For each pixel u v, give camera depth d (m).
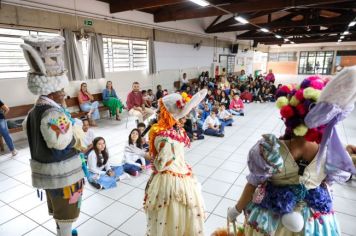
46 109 1.43
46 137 1.40
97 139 2.98
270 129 5.48
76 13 5.39
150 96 6.98
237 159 3.75
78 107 5.75
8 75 4.54
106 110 6.54
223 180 3.04
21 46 1.37
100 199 2.60
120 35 6.55
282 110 0.98
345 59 14.12
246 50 14.50
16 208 2.46
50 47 1.43
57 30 5.10
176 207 1.56
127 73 7.00
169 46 8.46
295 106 0.97
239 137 4.91
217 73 11.88
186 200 1.57
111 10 6.08
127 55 6.99
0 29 4.32
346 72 0.85
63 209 1.59
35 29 4.73
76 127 1.61
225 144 4.48
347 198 2.61
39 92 1.43
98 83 6.26
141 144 3.39
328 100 0.89
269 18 8.21
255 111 7.61
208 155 3.92
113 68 6.66
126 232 2.09
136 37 7.05
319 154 0.96
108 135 4.96
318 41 12.83
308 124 0.92
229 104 7.41
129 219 2.27
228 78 11.25
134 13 6.84
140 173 3.22
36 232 2.11
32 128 1.48
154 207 1.59
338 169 0.97
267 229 1.03
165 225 1.57
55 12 5.00
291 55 15.91
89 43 5.77
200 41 10.19
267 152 0.98
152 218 1.61
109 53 6.46
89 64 5.88
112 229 2.13
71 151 1.57
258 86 9.68
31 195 2.71
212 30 10.21
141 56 7.45
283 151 1.01
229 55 12.86
